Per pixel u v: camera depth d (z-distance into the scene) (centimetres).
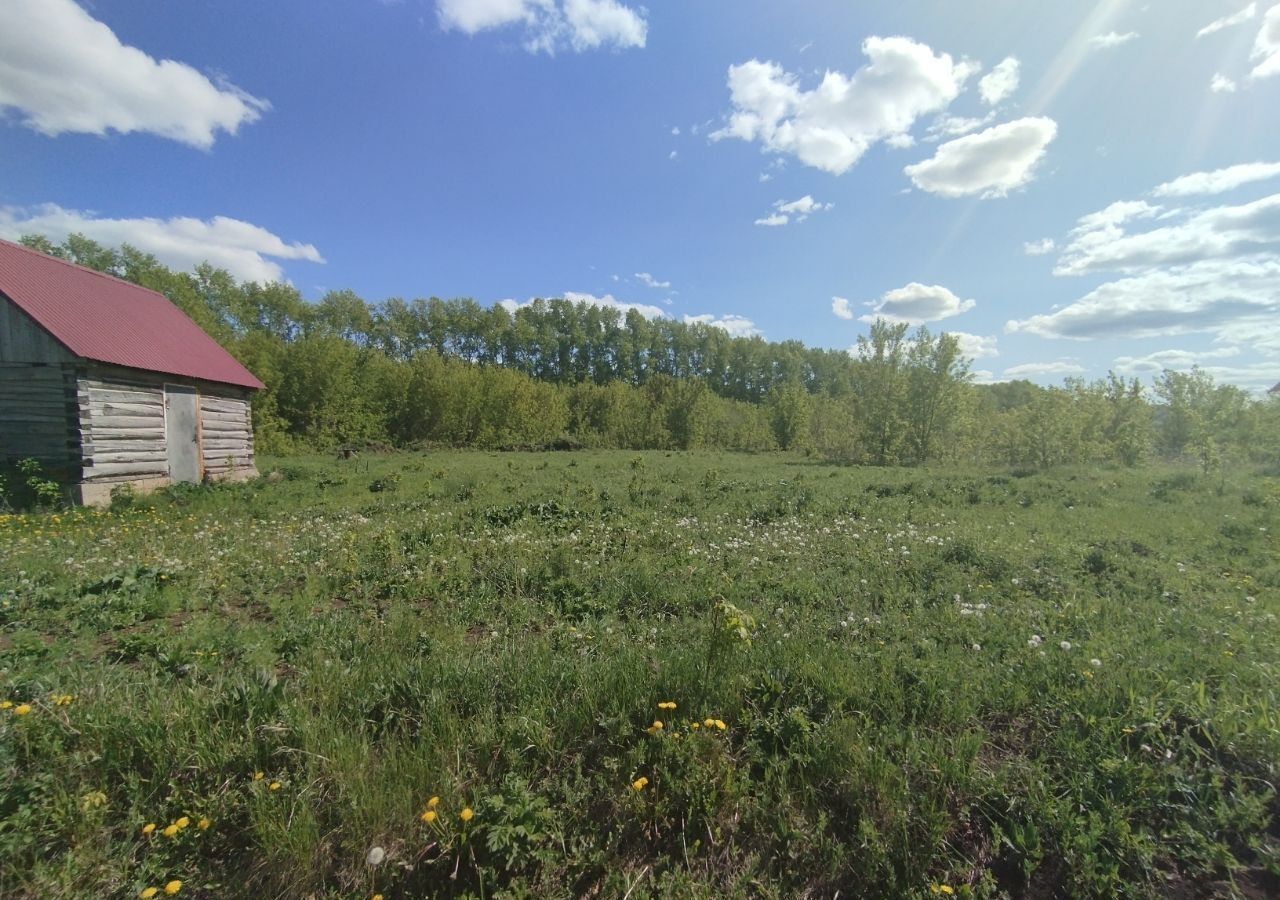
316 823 265
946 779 290
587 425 4231
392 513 1074
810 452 3491
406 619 506
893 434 2814
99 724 311
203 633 466
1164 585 610
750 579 620
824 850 264
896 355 2903
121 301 1495
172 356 1430
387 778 288
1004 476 1692
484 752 309
